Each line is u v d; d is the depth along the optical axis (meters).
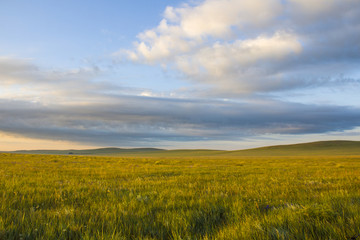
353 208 3.98
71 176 13.16
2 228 3.15
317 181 10.62
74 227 3.43
